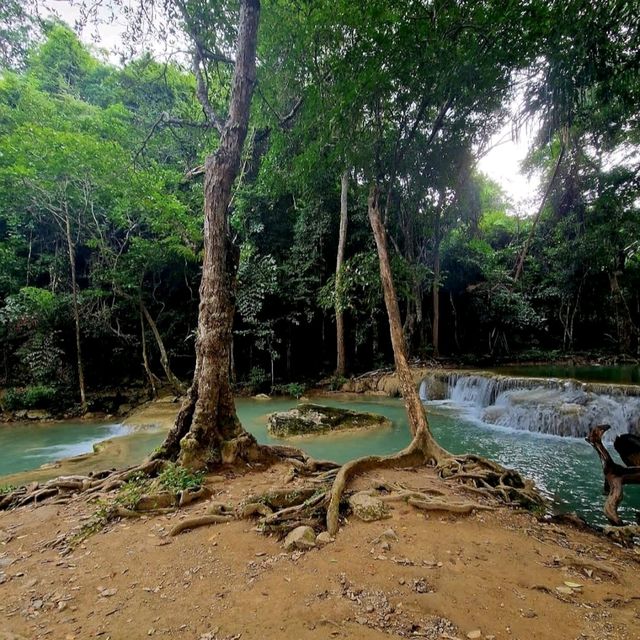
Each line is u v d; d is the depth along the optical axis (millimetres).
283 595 2596
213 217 5586
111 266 13477
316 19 5555
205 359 5492
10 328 12977
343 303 13219
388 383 14555
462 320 19766
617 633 2205
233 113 5688
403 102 6145
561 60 5504
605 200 13297
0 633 2301
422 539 3381
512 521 4016
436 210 8703
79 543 3541
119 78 12828
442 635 2189
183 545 3389
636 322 17703
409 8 5008
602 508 5035
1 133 11742
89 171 11422
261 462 5535
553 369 14734
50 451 8820
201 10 6121
